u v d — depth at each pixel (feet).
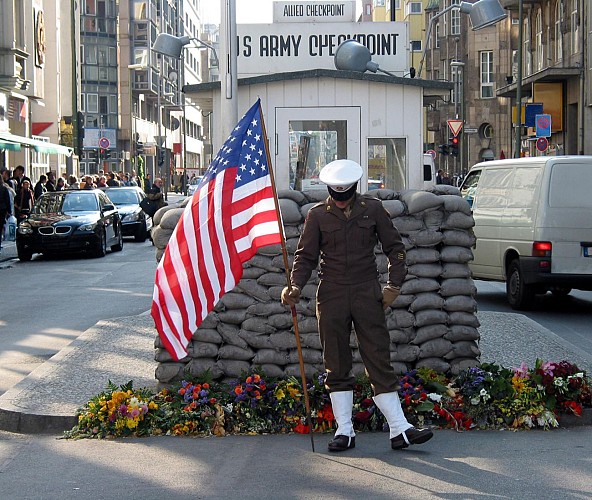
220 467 21.99
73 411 26.14
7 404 26.84
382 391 22.66
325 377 25.07
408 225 27.17
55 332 42.80
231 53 43.52
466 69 233.96
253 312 26.73
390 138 46.91
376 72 53.31
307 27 53.01
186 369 26.78
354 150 46.80
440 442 23.97
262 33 52.85
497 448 23.36
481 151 230.68
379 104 46.78
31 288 60.90
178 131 369.91
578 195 47.96
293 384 25.58
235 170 23.49
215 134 48.01
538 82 144.56
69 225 83.05
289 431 25.17
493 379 25.96
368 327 22.45
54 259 85.05
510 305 51.47
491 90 228.43
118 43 281.54
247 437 24.79
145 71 286.87
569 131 143.74
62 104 196.75
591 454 22.80
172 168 337.72
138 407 25.08
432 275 27.14
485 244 52.29
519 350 34.58
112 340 37.09
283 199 27.63
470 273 27.55
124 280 64.80
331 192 22.25
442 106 249.75
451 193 27.99
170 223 27.37
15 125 145.07
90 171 261.44
